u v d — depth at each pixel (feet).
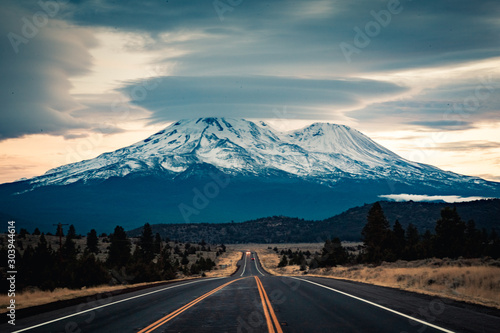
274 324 48.24
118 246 297.53
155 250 412.57
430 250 249.34
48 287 130.31
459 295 68.90
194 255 579.07
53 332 46.21
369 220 306.55
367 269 169.37
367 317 50.52
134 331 46.42
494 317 48.37
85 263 147.64
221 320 52.13
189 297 81.15
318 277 150.10
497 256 230.07
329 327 45.55
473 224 328.70
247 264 497.87
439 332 40.98
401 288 84.38
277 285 105.29
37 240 418.10
